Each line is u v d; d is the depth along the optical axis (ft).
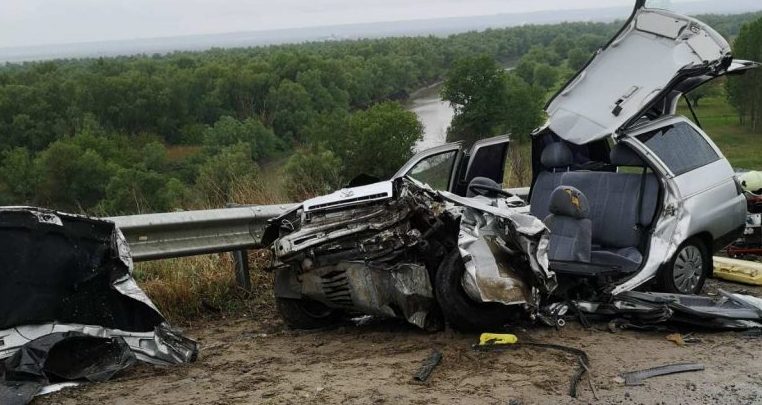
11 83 346.54
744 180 32.78
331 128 150.00
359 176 22.67
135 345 18.02
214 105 315.78
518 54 575.79
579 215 23.16
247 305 25.21
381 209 19.94
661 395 15.90
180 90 315.78
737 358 18.49
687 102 26.84
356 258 19.86
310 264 19.98
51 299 17.03
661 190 23.90
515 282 19.86
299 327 22.38
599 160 27.91
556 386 16.37
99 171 207.10
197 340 21.52
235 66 341.41
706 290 26.43
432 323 20.83
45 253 17.11
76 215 17.92
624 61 25.99
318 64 341.82
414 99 373.40
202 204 33.24
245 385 16.55
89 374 17.01
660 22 25.52
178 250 22.97
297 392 15.98
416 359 18.35
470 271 19.12
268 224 21.43
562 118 26.17
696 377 17.07
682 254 24.14
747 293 26.03
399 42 574.15
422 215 19.76
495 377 16.88
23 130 291.99
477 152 25.43
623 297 21.63
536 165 27.81
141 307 18.29
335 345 20.15
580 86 26.61
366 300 20.13
